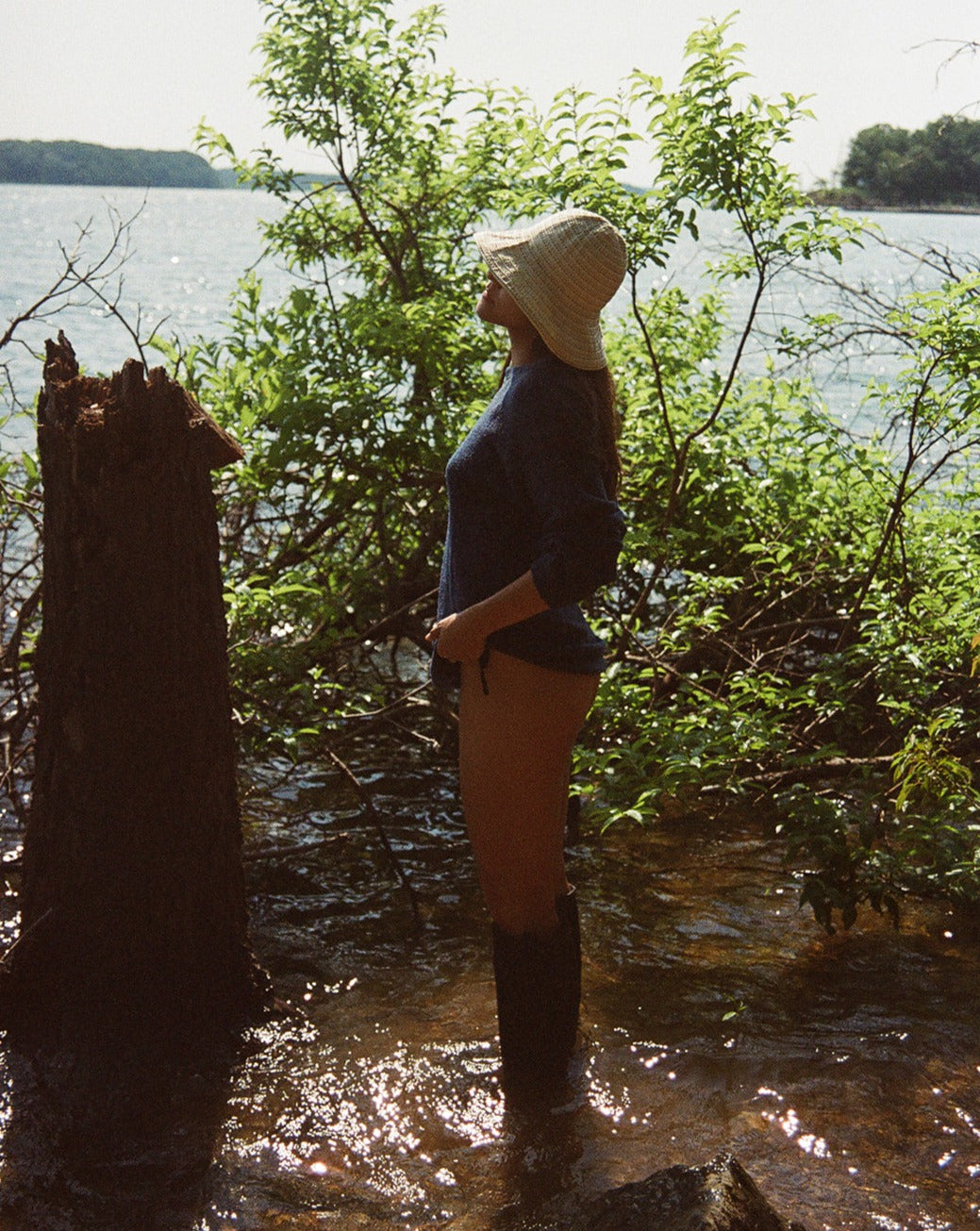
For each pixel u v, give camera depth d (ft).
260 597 14.01
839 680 14.84
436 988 10.91
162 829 9.77
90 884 9.77
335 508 17.35
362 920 12.28
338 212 20.95
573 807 14.29
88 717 9.60
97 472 9.33
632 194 15.35
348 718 14.83
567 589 8.10
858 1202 7.94
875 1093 9.23
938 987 10.93
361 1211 7.86
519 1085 9.35
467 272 19.98
